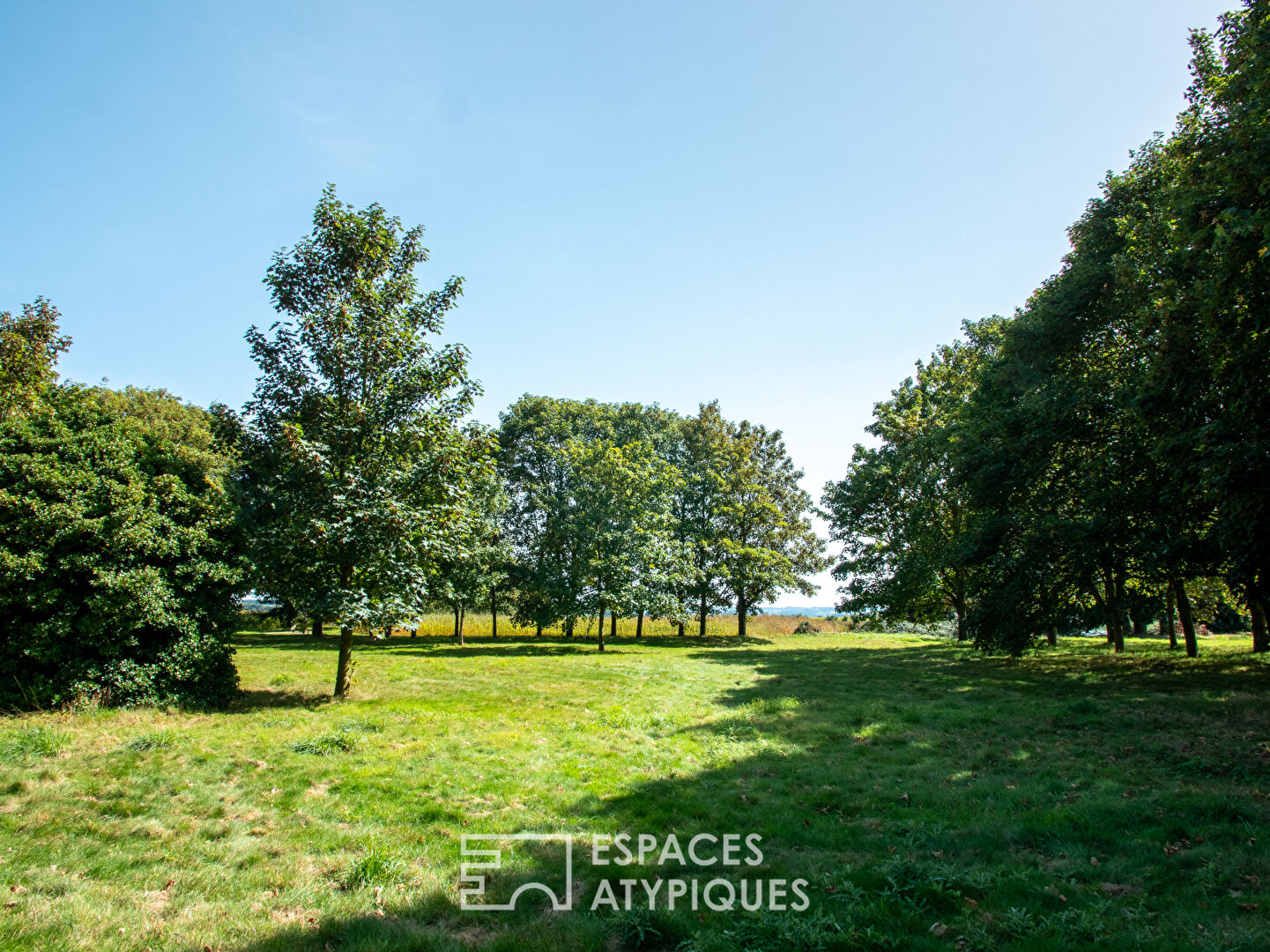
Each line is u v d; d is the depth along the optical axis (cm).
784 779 832
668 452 4553
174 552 1287
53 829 622
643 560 3002
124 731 1021
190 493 1381
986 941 423
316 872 552
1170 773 805
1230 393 1149
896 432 3222
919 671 2005
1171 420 1376
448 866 567
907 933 444
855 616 3334
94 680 1198
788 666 2242
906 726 1134
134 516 1252
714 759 931
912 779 819
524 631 4662
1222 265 1051
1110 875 531
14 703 1158
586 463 3083
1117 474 1702
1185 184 1260
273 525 1432
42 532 1184
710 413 4494
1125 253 1761
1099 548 1661
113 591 1195
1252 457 1073
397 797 747
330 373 1480
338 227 1502
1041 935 431
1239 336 1089
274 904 492
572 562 3017
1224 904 470
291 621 1584
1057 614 1914
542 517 3981
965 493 2438
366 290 1480
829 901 496
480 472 1606
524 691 1603
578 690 1623
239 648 2878
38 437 1262
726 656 2681
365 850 596
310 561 1417
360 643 3388
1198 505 1466
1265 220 931
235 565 1382
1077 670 1883
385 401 1488
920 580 2914
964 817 679
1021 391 2048
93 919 457
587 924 466
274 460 1462
